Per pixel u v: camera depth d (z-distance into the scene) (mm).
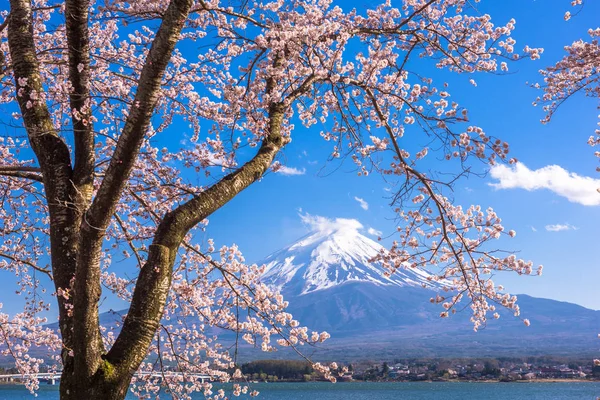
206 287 7340
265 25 6328
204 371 7355
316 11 6961
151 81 4074
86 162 4715
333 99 7695
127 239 6332
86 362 4082
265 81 6859
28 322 9586
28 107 4730
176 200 6875
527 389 127875
